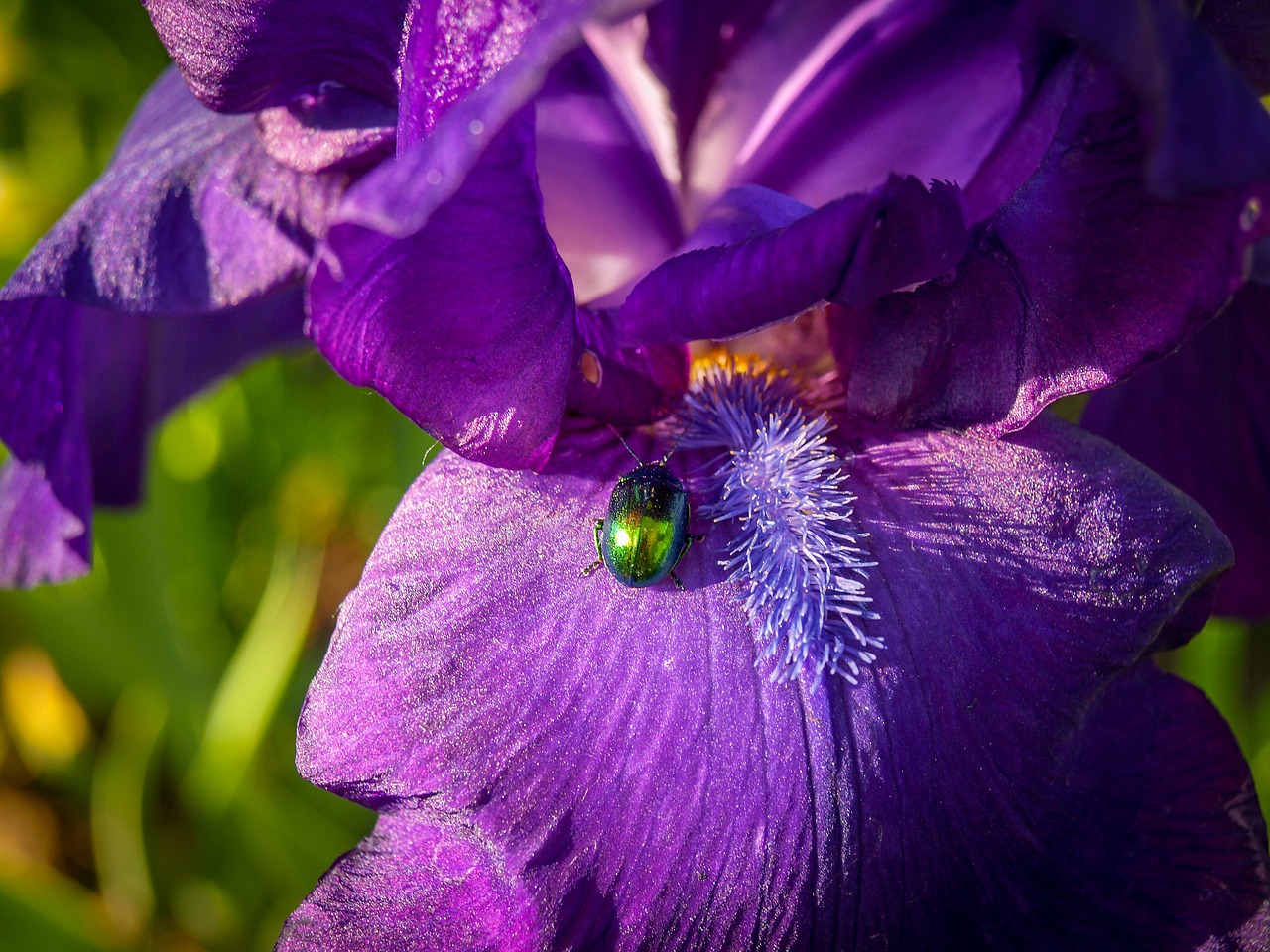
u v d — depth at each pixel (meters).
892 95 0.14
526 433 0.12
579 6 0.10
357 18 0.12
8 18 0.21
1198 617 0.13
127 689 0.22
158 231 0.14
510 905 0.12
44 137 0.22
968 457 0.13
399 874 0.12
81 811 0.24
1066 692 0.12
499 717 0.12
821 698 0.12
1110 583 0.12
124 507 0.17
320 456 0.22
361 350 0.12
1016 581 0.12
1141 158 0.11
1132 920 0.12
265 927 0.20
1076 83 0.11
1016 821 0.12
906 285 0.12
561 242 0.14
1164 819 0.12
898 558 0.12
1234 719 0.17
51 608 0.20
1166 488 0.13
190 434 0.22
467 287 0.12
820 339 0.13
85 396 0.15
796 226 0.12
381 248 0.11
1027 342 0.12
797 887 0.12
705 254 0.12
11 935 0.19
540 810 0.12
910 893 0.12
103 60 0.21
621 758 0.12
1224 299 0.12
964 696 0.12
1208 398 0.15
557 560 0.12
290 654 0.19
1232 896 0.12
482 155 0.11
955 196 0.12
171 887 0.21
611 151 0.14
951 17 0.13
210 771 0.19
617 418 0.13
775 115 0.14
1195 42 0.10
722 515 0.13
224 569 0.23
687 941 0.12
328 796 0.20
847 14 0.14
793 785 0.12
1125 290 0.12
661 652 0.12
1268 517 0.16
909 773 0.12
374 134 0.13
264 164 0.14
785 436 0.13
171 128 0.15
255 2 0.12
